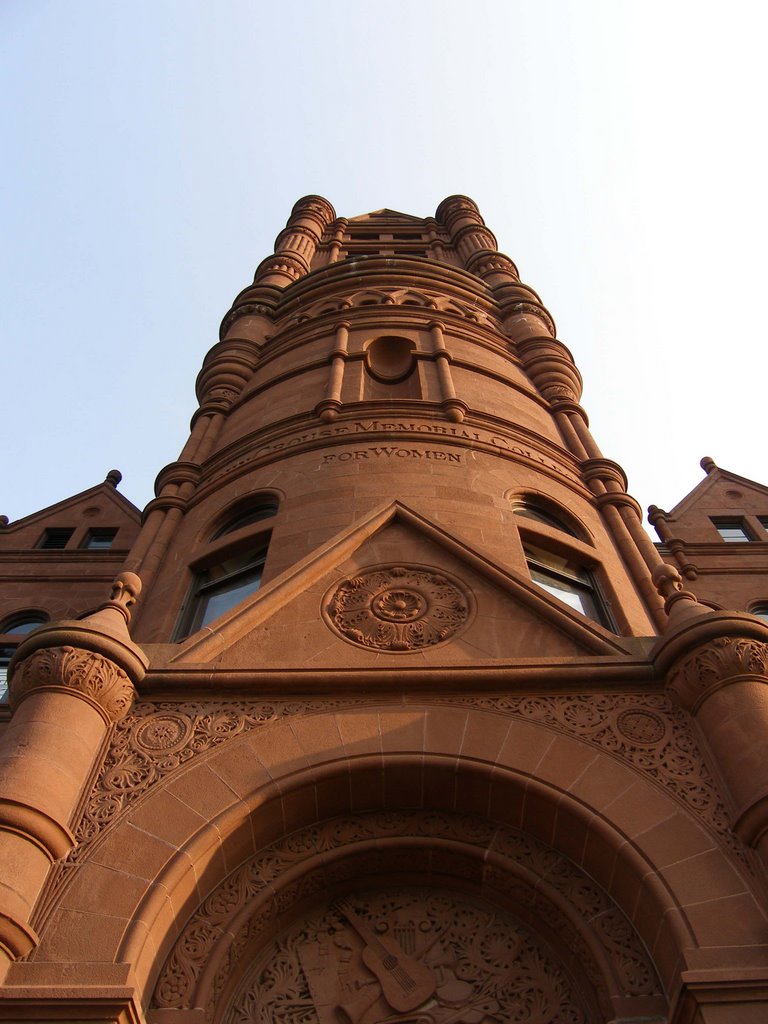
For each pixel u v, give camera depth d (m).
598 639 10.67
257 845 8.86
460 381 19.42
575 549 14.48
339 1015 7.96
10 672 9.98
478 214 40.97
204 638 10.66
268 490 15.56
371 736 9.33
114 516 24.64
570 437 19.88
